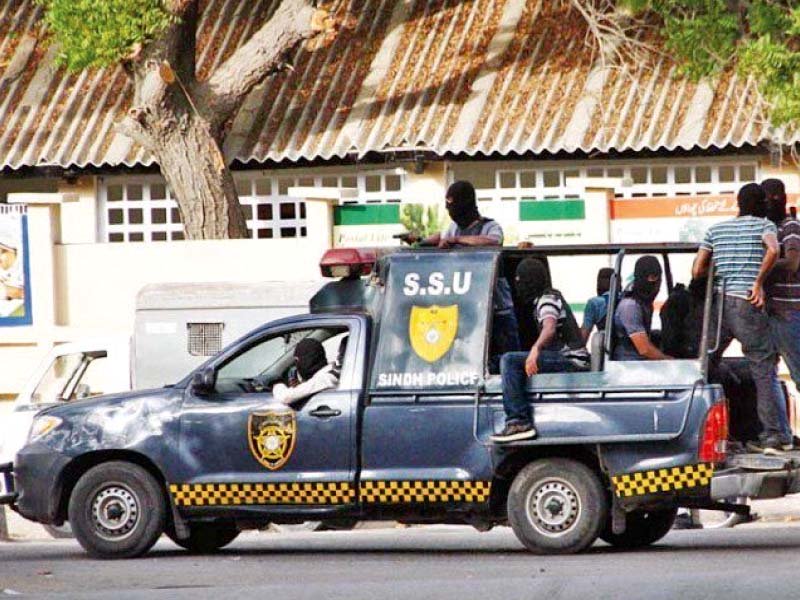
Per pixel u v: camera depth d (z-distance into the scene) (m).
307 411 32.47
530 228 53.66
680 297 32.31
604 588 25.33
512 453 31.42
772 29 48.41
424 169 60.56
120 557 33.34
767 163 57.84
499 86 60.97
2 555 36.16
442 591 25.64
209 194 58.75
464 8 65.12
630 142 57.19
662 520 33.47
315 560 32.31
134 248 56.88
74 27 54.97
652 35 60.53
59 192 64.12
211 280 56.38
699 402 30.55
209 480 32.81
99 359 46.97
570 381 31.03
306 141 60.69
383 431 32.09
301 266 55.59
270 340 34.22
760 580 25.64
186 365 47.38
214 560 32.72
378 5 66.50
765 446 31.53
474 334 31.97
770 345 31.78
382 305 32.53
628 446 30.81
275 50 58.44
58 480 33.66
